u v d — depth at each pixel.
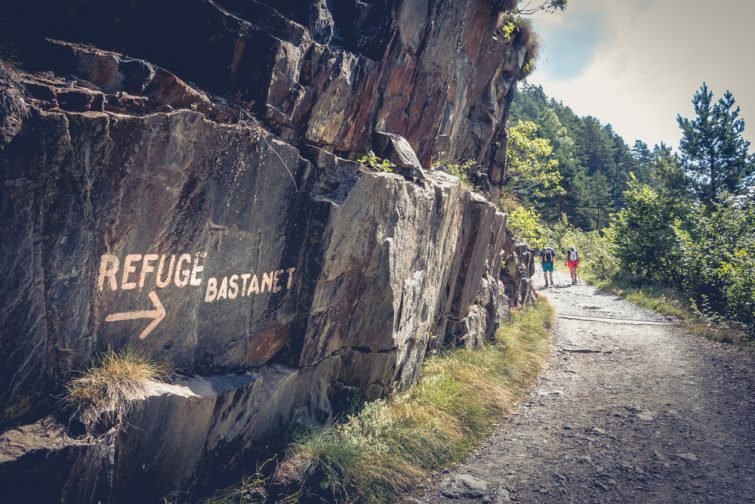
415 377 6.42
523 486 4.72
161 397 3.18
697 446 5.49
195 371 3.76
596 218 52.41
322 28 4.99
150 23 3.87
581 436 5.80
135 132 3.05
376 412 5.23
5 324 2.64
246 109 4.12
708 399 6.79
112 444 2.89
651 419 6.20
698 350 9.15
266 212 4.12
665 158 26.44
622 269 18.83
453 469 5.01
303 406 4.80
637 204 18.91
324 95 4.89
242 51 4.09
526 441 5.72
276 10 4.54
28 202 2.66
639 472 4.97
